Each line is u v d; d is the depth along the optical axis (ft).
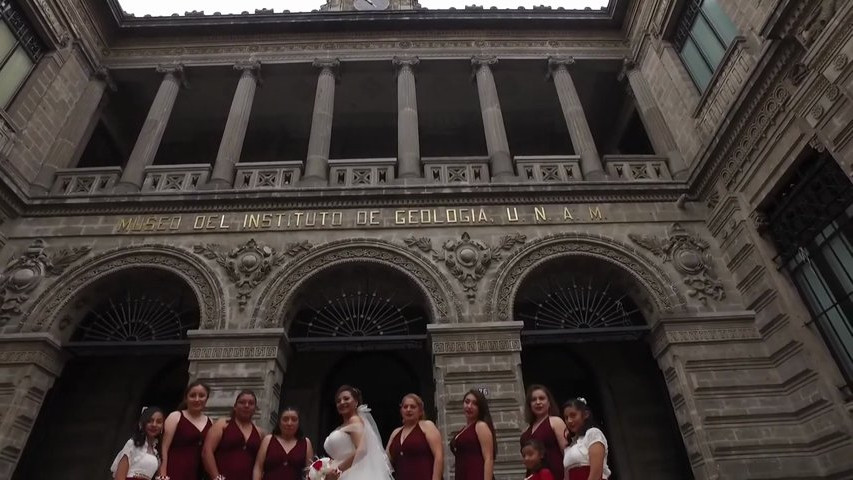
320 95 51.16
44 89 44.47
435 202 42.04
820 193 32.81
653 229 41.47
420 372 46.42
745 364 35.63
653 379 46.01
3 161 39.14
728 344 36.32
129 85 56.39
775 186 35.50
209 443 19.47
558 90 53.01
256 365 34.27
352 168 45.29
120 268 38.14
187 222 40.60
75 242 39.29
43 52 45.68
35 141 43.16
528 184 42.63
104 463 41.52
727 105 39.86
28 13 43.06
